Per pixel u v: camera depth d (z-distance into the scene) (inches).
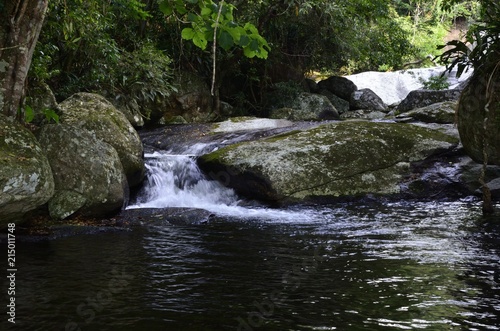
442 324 107.8
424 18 979.9
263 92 586.6
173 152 346.0
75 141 221.3
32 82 251.4
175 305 118.7
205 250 170.9
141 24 428.1
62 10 263.1
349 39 580.4
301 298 123.7
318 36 584.7
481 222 213.6
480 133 240.4
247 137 342.0
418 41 881.5
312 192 267.0
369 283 134.8
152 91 357.7
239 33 101.0
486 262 153.6
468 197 273.7
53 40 327.3
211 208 258.8
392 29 605.0
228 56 494.6
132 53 347.3
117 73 341.7
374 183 277.1
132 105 404.2
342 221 221.6
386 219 224.7
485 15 248.4
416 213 237.0
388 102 735.7
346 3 506.9
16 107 196.5
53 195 203.5
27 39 197.2
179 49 486.9
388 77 758.5
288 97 580.4
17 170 169.3
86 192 215.3
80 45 324.5
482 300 121.4
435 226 207.5
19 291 127.5
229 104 555.2
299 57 610.9
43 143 217.8
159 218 220.2
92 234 193.8
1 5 193.6
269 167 265.4
